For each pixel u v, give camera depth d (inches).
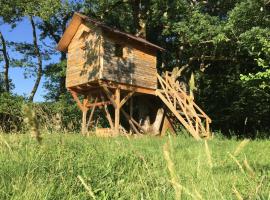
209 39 986.1
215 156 363.3
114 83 839.7
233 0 1128.2
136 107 1056.2
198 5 1129.4
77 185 184.4
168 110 997.2
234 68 1123.9
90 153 289.9
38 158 215.5
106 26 843.4
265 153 406.3
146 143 514.6
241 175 249.4
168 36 1150.3
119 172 232.5
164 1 1041.5
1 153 217.9
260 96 935.0
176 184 79.1
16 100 1099.9
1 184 162.4
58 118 355.6
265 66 707.4
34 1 1107.9
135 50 894.4
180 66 1114.7
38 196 148.6
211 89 1154.0
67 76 924.0
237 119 1106.7
